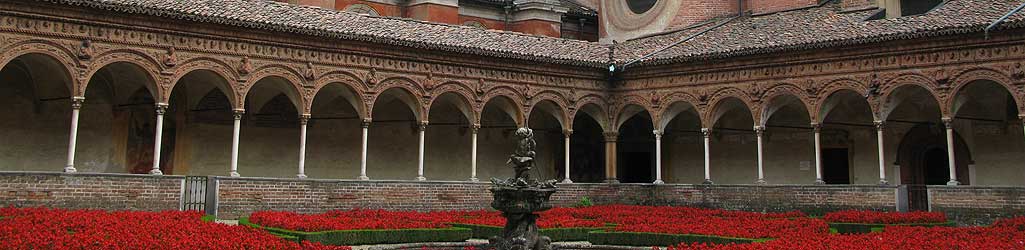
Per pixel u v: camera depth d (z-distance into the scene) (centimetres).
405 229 2022
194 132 3331
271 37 3019
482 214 2684
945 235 1903
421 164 3288
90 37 2702
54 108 3070
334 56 3152
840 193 3098
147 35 2803
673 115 3641
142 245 1398
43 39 2628
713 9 4350
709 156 3728
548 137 4116
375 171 3684
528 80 3562
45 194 2477
